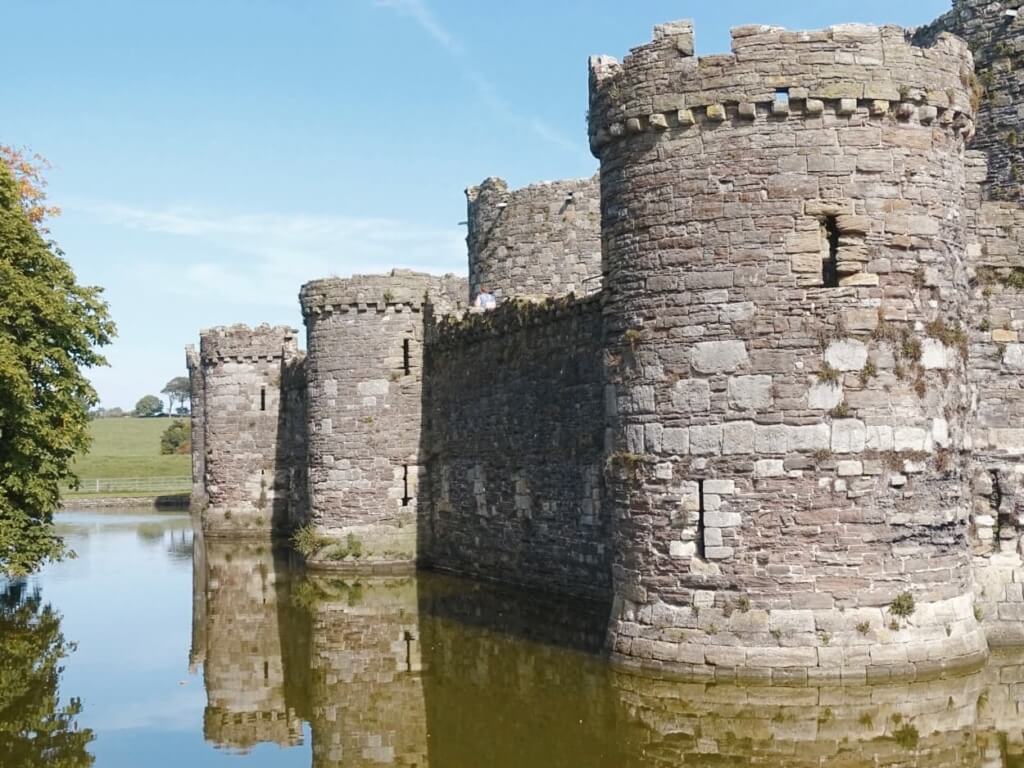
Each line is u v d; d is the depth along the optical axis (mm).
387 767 14094
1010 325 19812
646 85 17156
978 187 20047
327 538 32719
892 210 16625
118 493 69188
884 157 16625
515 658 19375
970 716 14789
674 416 16938
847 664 15945
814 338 16375
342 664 19938
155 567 35000
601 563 23844
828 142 16500
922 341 16734
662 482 17031
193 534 46000
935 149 17031
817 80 16375
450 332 31031
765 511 16344
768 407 16406
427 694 17391
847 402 16312
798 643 16062
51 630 24516
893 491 16359
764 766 13141
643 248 17359
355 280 32688
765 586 16297
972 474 18828
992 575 19359
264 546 40812
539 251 33438
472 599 26062
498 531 28375
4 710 17766
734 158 16656
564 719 15453
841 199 16484
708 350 16719
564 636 20984
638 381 17391
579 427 24594
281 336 45250
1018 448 19578
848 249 16516
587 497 24359
